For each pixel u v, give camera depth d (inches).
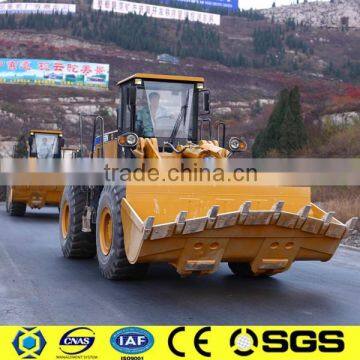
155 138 342.0
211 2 3747.5
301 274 358.0
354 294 301.0
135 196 286.2
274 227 274.7
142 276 317.1
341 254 451.5
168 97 356.5
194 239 268.5
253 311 259.4
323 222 278.4
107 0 3415.4
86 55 2748.5
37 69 2282.2
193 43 3006.9
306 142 902.4
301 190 297.9
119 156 342.0
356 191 649.0
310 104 1286.9
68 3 3654.0
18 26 3097.9
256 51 2925.7
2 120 1882.4
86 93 2225.6
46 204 746.8
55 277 332.5
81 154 400.5
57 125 1900.8
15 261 388.2
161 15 3422.7
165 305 268.5
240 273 341.7
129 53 2800.2
